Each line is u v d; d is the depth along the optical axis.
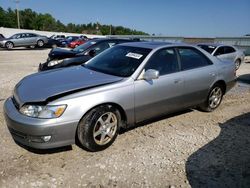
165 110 4.39
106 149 3.70
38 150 3.57
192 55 4.90
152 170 3.26
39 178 2.99
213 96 5.40
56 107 3.17
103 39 8.79
